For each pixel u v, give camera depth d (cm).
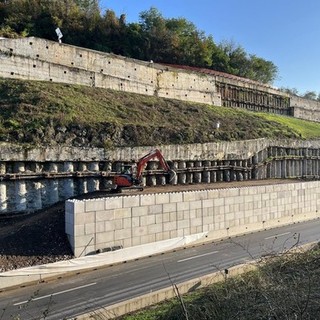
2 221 2342
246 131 4472
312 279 1114
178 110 4450
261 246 2134
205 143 3597
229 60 8981
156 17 7581
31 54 3781
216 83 5797
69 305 1392
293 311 973
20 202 2422
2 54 3559
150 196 2230
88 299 1451
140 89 4650
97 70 4288
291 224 3234
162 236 2277
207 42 8206
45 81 3750
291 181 3781
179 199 2381
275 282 1163
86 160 2744
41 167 2570
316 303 997
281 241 2498
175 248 2280
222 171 3734
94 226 1980
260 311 1023
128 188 2586
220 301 1113
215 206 2608
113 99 3966
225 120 4694
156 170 3094
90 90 3956
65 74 3944
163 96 4934
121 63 4497
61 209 2266
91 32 6291
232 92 6116
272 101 6925
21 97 3222
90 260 1866
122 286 1602
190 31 8225
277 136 4766
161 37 7219
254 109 6494
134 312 1188
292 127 5606
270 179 4059
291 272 1300
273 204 3105
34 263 1788
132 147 3012
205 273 1769
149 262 1997
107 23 6506
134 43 6856
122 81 4434
